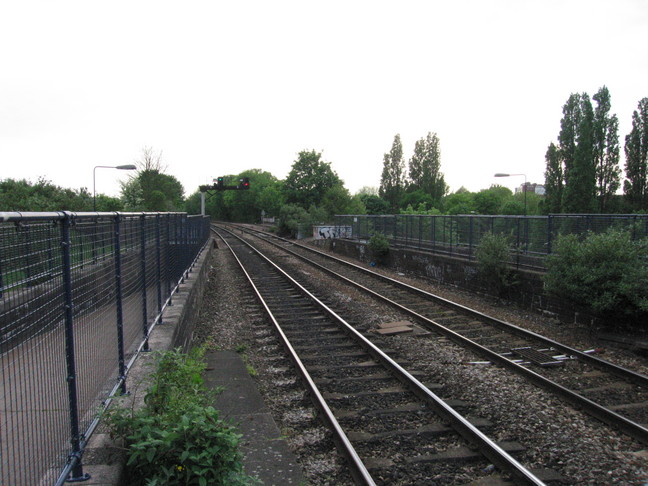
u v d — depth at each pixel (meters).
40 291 2.99
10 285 2.64
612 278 9.49
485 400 6.44
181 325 8.25
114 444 3.70
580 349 9.06
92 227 4.10
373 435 5.46
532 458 5.01
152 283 7.31
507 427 5.66
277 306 13.29
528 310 12.59
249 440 5.41
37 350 2.94
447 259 16.97
